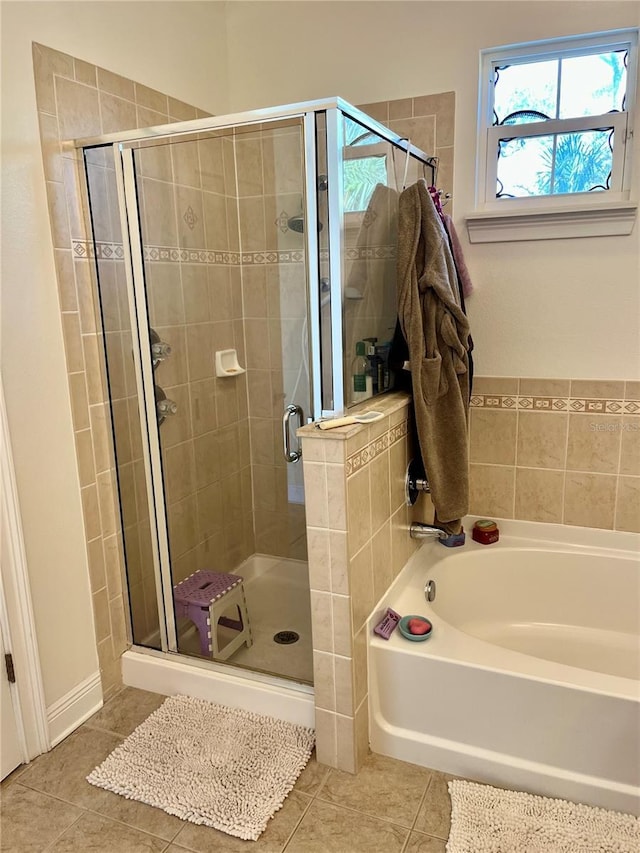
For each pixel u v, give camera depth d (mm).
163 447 2117
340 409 1828
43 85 1713
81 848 1534
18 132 1650
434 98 2219
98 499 2008
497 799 1620
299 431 1604
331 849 1509
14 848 1539
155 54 2137
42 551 1813
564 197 2164
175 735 1885
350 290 1810
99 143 1836
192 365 2227
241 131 1833
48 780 1748
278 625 2170
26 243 1695
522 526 2420
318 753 1783
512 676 1618
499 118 2219
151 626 2154
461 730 1717
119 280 1968
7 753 1756
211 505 2305
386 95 2289
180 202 2100
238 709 1996
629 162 2080
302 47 2391
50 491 1826
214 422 2283
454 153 2230
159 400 2096
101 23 1905
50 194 1756
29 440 1745
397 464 2010
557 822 1543
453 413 2082
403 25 2221
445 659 1690
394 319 2113
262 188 2059
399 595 2006
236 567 2273
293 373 2129
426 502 2398
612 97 2090
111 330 1975
